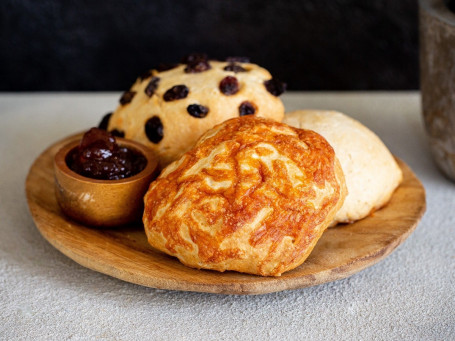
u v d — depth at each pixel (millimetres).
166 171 357
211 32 701
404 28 695
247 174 328
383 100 632
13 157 504
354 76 725
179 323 328
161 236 334
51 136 544
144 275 326
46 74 719
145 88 413
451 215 430
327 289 356
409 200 400
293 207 322
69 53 708
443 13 420
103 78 726
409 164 501
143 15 691
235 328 325
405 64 717
